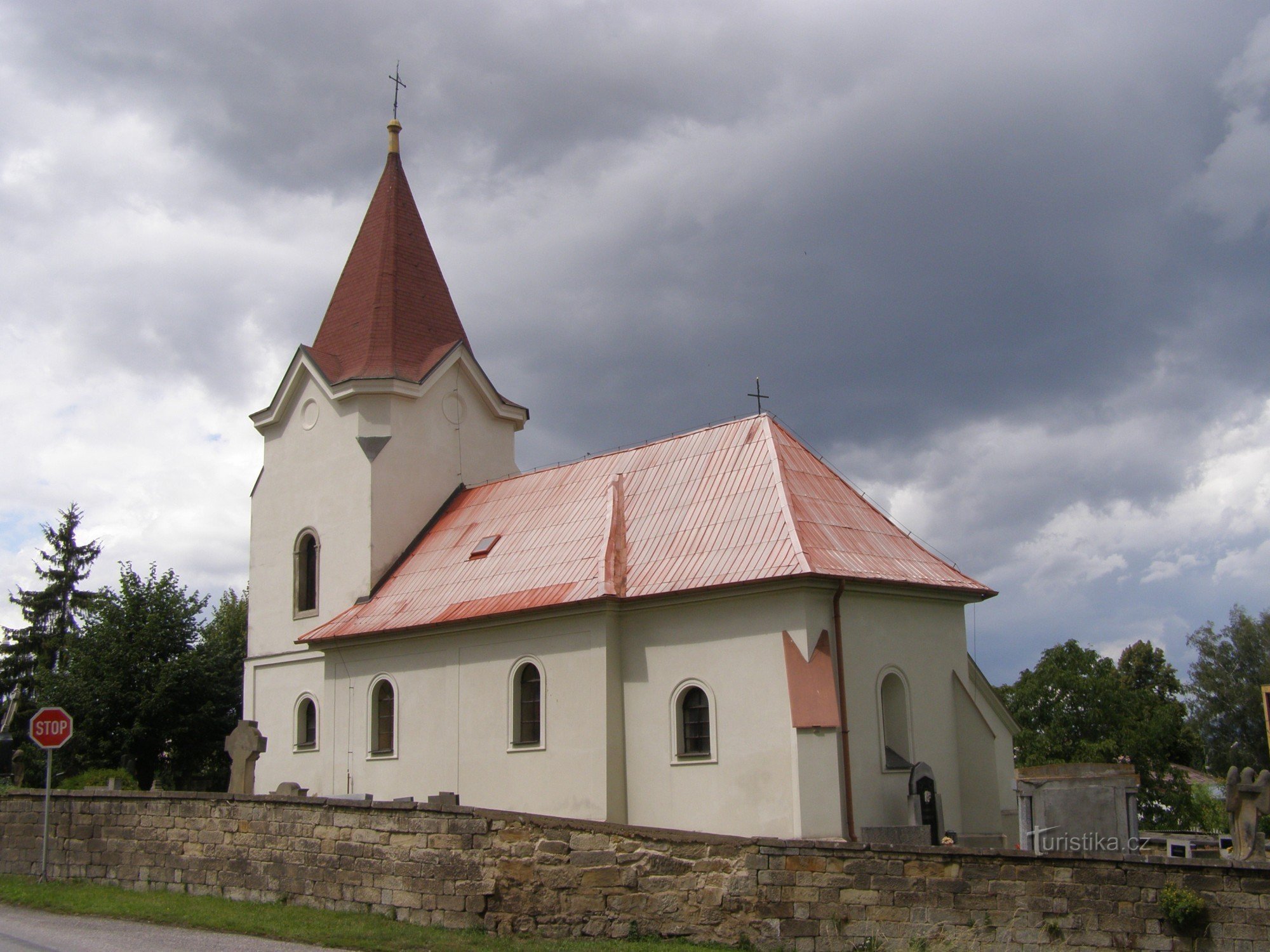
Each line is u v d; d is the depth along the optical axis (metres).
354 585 38.53
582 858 17.50
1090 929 14.94
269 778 39.91
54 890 22.28
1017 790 25.25
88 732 48.59
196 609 51.38
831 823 25.20
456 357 41.66
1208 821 48.50
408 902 18.62
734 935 16.50
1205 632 72.38
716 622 27.81
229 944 17.05
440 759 33.25
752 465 30.69
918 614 28.97
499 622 31.92
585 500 34.47
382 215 43.47
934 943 15.51
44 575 72.94
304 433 41.66
